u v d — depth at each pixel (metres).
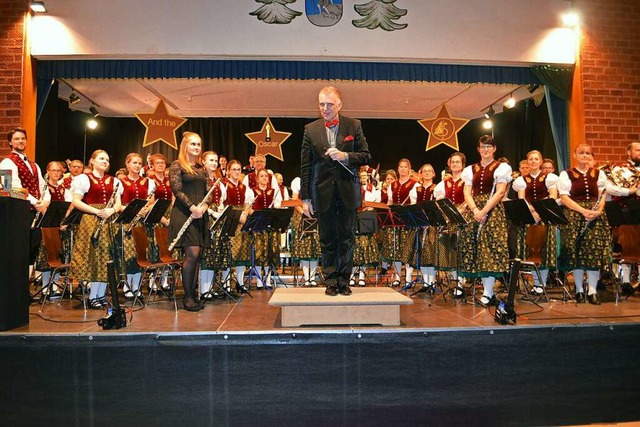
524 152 9.99
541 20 7.36
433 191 5.77
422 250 5.59
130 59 7.17
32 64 7.06
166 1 6.98
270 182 6.33
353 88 9.16
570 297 4.94
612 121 7.42
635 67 7.49
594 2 7.45
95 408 3.26
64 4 7.00
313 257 6.02
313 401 3.29
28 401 3.26
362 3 7.08
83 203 4.43
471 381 3.37
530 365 3.41
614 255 5.28
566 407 3.44
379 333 3.31
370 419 3.30
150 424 3.26
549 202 4.25
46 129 8.72
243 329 3.35
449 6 7.20
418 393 3.33
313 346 3.29
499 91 9.34
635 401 3.51
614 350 3.50
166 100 9.97
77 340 3.25
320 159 3.52
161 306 4.55
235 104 10.27
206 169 4.72
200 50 6.97
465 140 11.42
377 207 5.36
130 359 3.26
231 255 5.45
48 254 4.80
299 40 7.02
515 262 3.61
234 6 7.00
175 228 4.22
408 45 7.12
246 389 3.28
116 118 11.18
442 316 3.87
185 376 3.27
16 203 3.49
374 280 7.10
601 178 4.76
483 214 4.30
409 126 11.48
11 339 3.26
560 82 7.48
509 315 3.52
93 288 4.60
